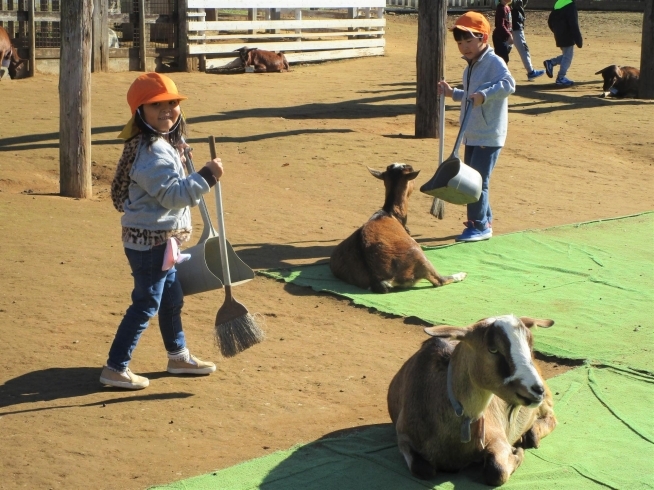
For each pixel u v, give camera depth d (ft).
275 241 26.40
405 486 16.06
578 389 18.85
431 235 27.37
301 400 18.56
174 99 17.98
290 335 21.01
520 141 39.27
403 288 23.39
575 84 54.44
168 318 19.11
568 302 22.68
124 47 55.06
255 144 36.06
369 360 20.02
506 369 15.15
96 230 26.53
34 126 37.14
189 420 17.85
